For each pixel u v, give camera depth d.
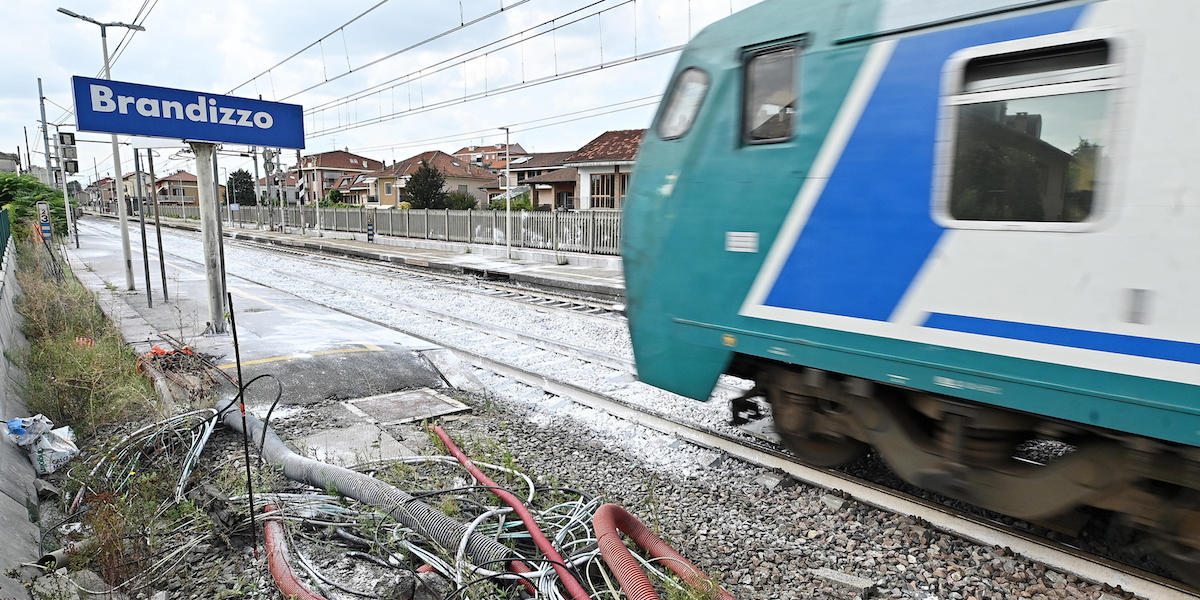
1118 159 3.33
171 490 5.00
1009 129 3.66
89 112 7.88
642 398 7.52
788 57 4.53
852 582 3.92
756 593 3.92
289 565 3.99
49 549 4.30
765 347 4.73
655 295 5.43
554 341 10.05
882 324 4.14
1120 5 3.29
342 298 15.13
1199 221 3.11
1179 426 3.20
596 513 4.18
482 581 3.73
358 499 4.73
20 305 10.91
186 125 8.66
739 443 5.79
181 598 3.80
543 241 25.52
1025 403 3.66
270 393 7.31
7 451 5.05
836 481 5.09
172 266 21.02
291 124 9.66
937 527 4.48
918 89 3.93
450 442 5.77
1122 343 3.34
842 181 4.25
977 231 3.76
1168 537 3.76
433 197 44.94
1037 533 4.48
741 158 4.76
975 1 3.72
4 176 36.19
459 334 11.01
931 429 4.73
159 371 7.92
